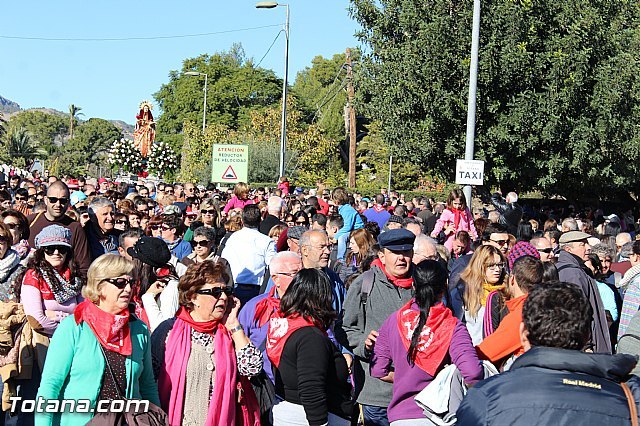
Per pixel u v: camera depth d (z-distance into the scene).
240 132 52.34
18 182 21.69
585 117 22.97
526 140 22.67
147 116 50.34
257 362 5.04
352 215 13.02
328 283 5.18
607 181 24.84
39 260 6.41
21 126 149.25
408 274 6.14
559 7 22.73
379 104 24.16
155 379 4.98
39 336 6.37
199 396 4.88
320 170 52.09
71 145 132.38
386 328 5.48
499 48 22.30
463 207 12.57
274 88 77.19
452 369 5.18
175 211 12.32
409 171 57.06
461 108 22.44
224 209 16.28
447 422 5.07
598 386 3.23
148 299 6.32
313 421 4.90
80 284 6.55
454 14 22.64
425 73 22.50
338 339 6.18
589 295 7.47
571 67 22.27
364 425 6.20
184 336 4.95
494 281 6.69
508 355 5.54
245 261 9.14
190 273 5.00
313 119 75.50
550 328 3.37
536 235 12.16
